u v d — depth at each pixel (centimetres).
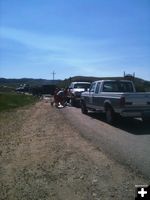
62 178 750
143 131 1389
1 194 663
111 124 1579
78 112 2222
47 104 3120
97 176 757
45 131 1396
